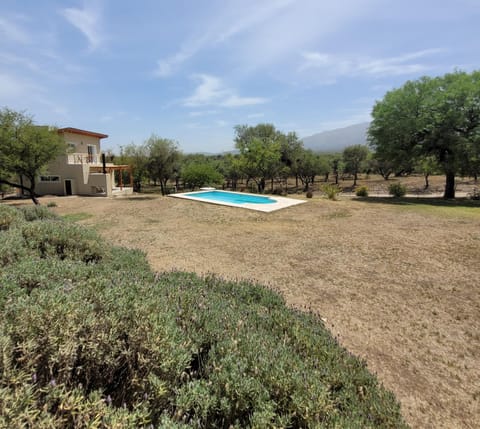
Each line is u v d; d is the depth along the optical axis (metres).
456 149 13.52
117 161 27.67
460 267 4.88
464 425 1.90
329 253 5.78
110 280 2.14
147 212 10.84
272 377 1.37
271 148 25.64
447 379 2.34
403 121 14.47
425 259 5.32
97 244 3.62
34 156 13.88
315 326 2.38
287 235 7.29
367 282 4.34
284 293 3.96
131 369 1.30
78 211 11.48
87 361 1.26
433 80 14.42
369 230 7.66
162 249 6.16
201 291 2.67
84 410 0.96
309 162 35.53
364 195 17.08
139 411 1.05
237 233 7.56
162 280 2.83
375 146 16.69
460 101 13.52
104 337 1.31
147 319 1.45
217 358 1.54
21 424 0.83
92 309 1.44
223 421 1.21
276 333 2.10
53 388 0.99
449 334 2.98
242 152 27.22
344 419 1.30
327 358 1.86
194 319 1.88
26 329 1.20
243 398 1.26
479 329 3.07
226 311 2.20
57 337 1.19
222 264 5.19
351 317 3.33
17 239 3.08
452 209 11.00
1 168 13.59
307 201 13.19
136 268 3.26
